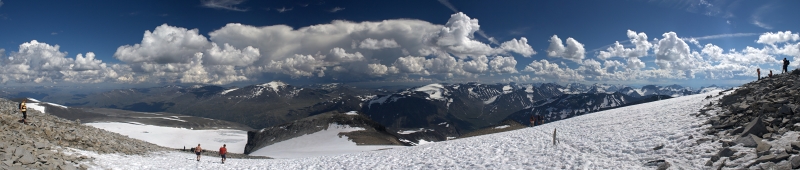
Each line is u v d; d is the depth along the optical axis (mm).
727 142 17922
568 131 33875
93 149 31266
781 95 24938
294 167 33812
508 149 28609
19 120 30812
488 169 22531
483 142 35250
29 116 35969
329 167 31438
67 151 26922
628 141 23828
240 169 33719
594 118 41344
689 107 33281
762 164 14258
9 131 26562
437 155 30375
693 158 17656
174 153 46969
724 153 16719
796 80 29797
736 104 25484
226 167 34906
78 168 22797
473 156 27578
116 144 36844
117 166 26453
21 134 27125
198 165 34812
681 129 23953
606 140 25594
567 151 24188
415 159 29797
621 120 34375
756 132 18219
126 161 29719
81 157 25766
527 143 30281
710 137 20125
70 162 23578
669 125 26328
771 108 21734
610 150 22453
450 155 29422
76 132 34156
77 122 43000
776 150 15430
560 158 22547
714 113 26297
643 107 43625
